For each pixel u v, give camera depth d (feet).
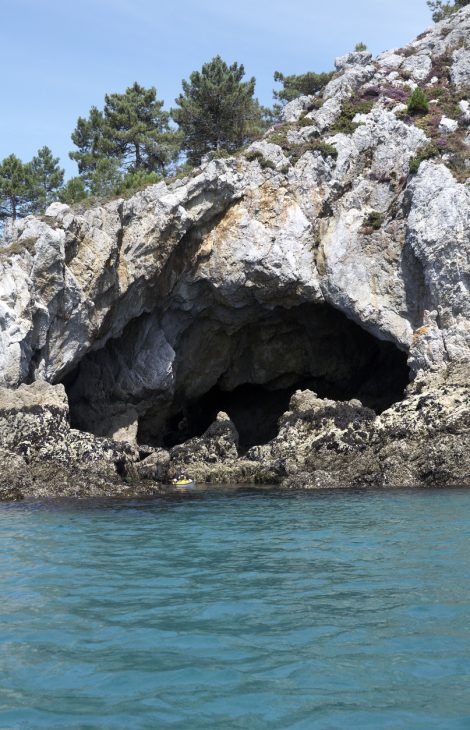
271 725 22.85
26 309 103.91
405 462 96.53
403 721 23.06
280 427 112.78
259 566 44.68
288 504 77.97
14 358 101.14
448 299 110.52
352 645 29.53
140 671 27.17
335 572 42.37
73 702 24.59
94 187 157.28
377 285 119.85
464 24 155.12
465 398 98.68
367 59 152.97
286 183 125.29
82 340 112.88
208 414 146.20
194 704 24.36
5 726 22.85
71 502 81.66
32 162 179.01
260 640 30.35
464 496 80.02
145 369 125.39
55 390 100.07
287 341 137.49
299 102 144.36
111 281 114.11
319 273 123.03
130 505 78.89
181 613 34.32
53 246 105.81
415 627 31.58
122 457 98.68
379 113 130.72
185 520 66.64
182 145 177.88
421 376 106.93
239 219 123.44
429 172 116.78
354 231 122.01
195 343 132.87
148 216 117.50
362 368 141.49
